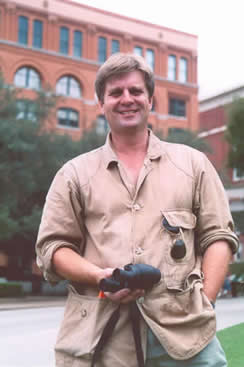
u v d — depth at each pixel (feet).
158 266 6.47
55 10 131.75
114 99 7.11
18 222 88.79
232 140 97.86
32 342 29.71
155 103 144.36
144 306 6.28
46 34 130.93
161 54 146.41
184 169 7.04
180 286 6.48
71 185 7.07
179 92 148.05
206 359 6.29
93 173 7.06
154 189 6.85
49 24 131.13
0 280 92.58
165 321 6.25
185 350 6.14
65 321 6.75
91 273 6.35
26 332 34.71
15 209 89.40
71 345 6.50
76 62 132.98
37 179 89.66
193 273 6.54
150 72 7.20
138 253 6.52
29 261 103.65
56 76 130.62
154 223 6.66
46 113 94.48
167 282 6.42
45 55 129.29
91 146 96.63
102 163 7.12
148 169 6.93
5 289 84.12
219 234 6.82
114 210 6.78
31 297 88.48
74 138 116.57
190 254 6.70
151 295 6.35
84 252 7.04
